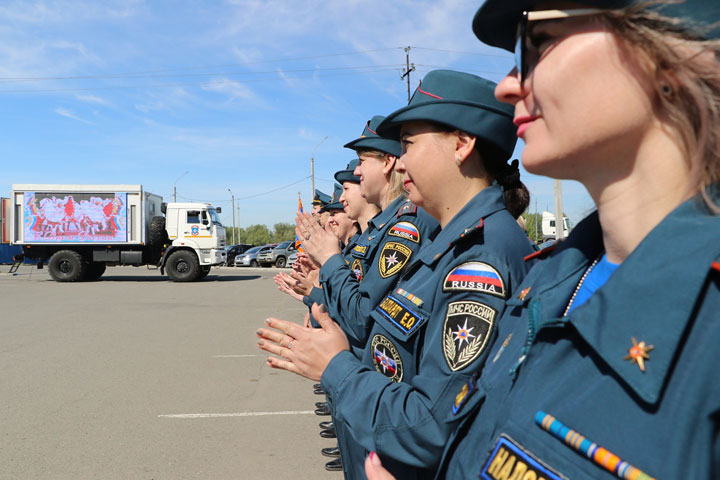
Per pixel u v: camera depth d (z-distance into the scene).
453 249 1.12
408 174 1.29
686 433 0.41
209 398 4.79
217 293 14.38
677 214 0.49
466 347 0.91
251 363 6.07
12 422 4.13
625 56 0.50
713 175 0.48
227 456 3.53
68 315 9.91
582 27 0.53
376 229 2.13
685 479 0.40
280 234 85.50
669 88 0.50
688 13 0.49
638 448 0.43
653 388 0.43
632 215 0.54
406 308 1.17
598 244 0.64
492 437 0.61
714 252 0.44
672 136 0.51
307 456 3.54
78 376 5.49
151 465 3.37
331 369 1.03
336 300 1.69
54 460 3.44
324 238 1.80
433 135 1.24
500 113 1.21
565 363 0.53
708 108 0.48
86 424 4.10
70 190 17.42
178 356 6.43
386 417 0.93
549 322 0.55
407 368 1.18
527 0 0.59
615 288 0.49
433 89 1.25
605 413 0.46
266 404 4.64
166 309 10.88
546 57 0.55
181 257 17.97
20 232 17.45
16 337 7.64
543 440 0.51
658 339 0.44
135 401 4.68
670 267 0.46
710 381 0.41
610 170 0.55
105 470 3.29
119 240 17.61
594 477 0.45
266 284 17.52
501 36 0.68
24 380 5.32
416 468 1.06
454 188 1.25
